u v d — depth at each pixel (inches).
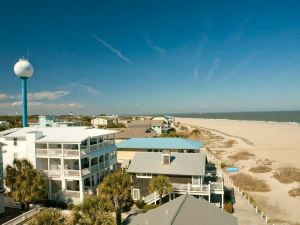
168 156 1428.4
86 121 5674.2
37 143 1504.7
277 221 1245.1
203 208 847.1
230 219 839.7
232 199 1507.1
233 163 2561.5
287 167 2321.6
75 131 1669.5
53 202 1376.7
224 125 7864.2
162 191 1235.9
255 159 2731.3
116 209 983.6
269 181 1945.1
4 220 1173.1
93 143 1716.3
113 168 1840.6
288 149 3319.4
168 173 1382.9
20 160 1326.3
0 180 1288.1
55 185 1472.7
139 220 822.5
